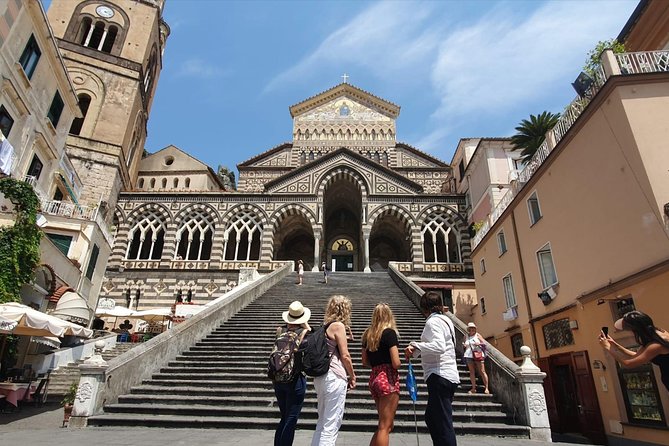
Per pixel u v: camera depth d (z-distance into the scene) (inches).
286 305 733.3
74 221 865.5
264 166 1620.3
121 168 1302.9
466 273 1218.0
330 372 196.7
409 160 1656.0
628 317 184.7
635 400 418.3
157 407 367.9
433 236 1274.6
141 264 1233.4
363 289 893.2
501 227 780.0
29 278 603.8
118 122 1283.2
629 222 428.1
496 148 1105.4
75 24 1360.7
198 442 279.9
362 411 363.6
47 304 697.0
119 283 1203.2
